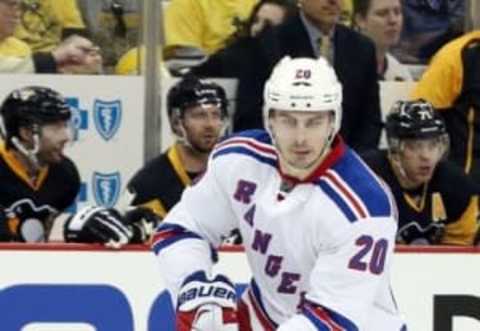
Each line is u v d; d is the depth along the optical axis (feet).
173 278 27.94
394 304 28.17
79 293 35.68
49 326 35.63
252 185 27.02
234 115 42.98
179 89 39.11
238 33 43.09
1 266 35.42
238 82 42.93
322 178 26.30
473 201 39.55
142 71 43.16
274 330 28.14
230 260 35.73
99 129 43.11
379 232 26.11
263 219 26.91
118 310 35.78
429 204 39.32
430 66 43.88
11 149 38.88
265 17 42.96
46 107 38.58
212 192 27.73
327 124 25.77
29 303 35.53
